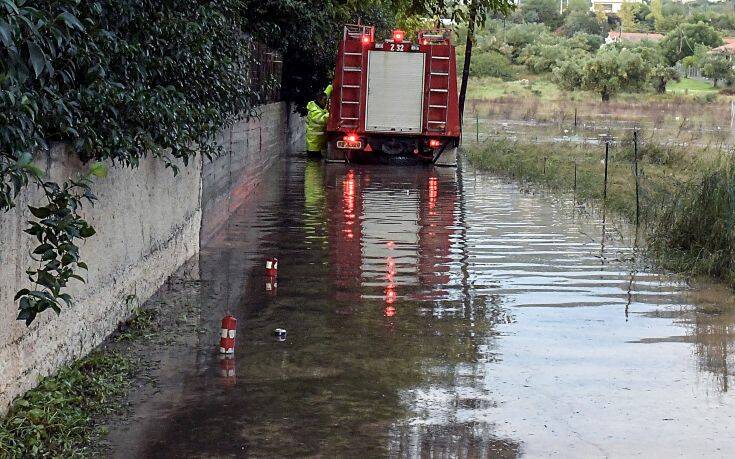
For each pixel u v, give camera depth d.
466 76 36.72
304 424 7.19
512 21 123.12
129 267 10.12
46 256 6.55
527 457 6.62
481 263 13.73
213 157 15.38
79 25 6.00
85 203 8.51
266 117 26.83
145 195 10.79
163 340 9.38
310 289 11.84
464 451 6.70
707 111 56.28
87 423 7.09
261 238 15.55
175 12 10.07
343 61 29.44
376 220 17.86
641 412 7.57
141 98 8.45
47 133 7.41
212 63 11.28
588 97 72.50
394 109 29.52
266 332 9.80
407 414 7.45
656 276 12.96
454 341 9.58
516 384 8.23
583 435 7.05
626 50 76.56
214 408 7.50
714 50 89.19
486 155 31.06
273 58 27.52
